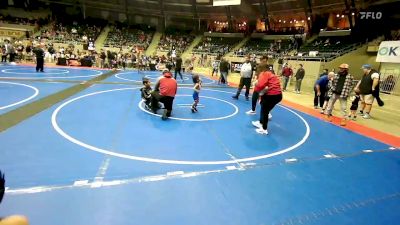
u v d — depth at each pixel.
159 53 34.94
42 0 36.12
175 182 3.85
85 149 4.76
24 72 15.30
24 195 3.24
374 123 8.71
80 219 2.91
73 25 35.75
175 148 5.15
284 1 30.48
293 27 35.00
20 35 31.12
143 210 3.15
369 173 4.66
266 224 3.05
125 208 3.16
